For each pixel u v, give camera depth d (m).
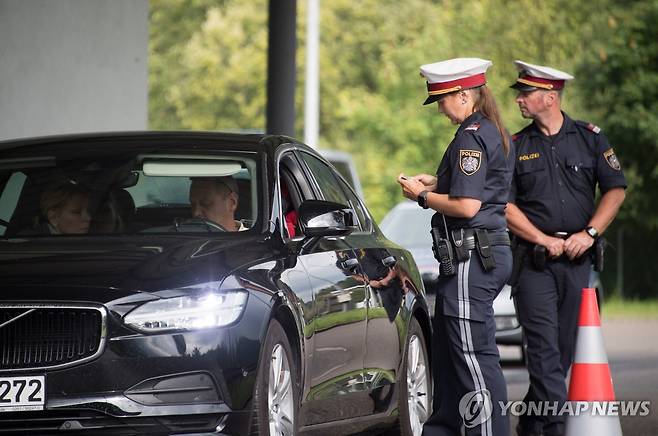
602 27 53.09
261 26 79.50
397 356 14.23
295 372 11.73
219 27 79.12
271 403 11.30
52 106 22.81
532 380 14.88
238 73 78.38
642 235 52.16
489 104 13.05
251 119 78.62
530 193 15.08
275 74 27.16
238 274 11.14
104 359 10.63
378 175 69.25
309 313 12.06
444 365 13.28
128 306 10.72
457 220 13.01
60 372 10.62
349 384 13.02
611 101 52.50
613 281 52.19
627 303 49.72
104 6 23.59
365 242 14.13
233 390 10.78
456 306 12.99
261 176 12.79
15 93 22.27
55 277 10.88
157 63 80.38
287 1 27.19
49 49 22.78
